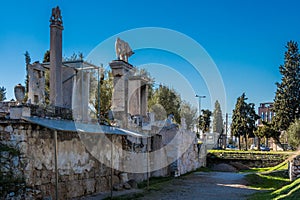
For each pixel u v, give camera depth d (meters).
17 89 11.48
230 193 15.26
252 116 47.62
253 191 16.06
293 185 13.83
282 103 41.25
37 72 14.23
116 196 13.34
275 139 42.38
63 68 15.44
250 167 31.39
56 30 14.12
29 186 10.30
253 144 54.28
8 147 10.21
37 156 10.82
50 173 11.36
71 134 12.60
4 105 11.39
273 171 24.17
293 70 41.56
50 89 13.85
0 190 9.45
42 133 11.11
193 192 15.34
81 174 13.15
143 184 17.20
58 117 12.30
